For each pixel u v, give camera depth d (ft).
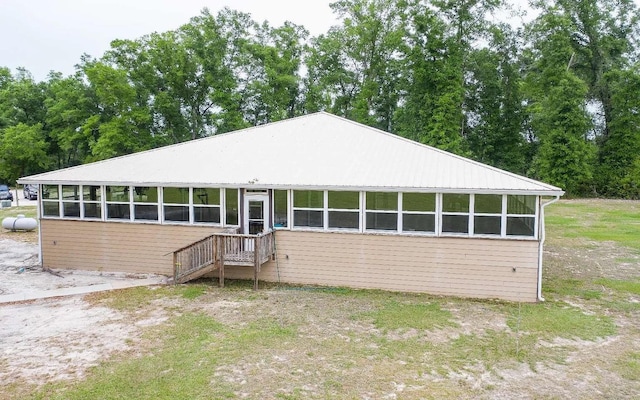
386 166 48.39
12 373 27.48
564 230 79.66
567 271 53.11
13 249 66.64
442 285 44.73
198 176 50.67
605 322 36.78
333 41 134.62
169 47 122.42
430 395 24.91
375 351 30.81
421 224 44.96
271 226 49.08
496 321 37.04
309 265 48.19
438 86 119.96
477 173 45.27
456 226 44.09
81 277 51.57
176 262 48.08
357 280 47.01
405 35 124.47
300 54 143.74
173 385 25.80
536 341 32.81
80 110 131.54
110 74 111.04
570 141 123.75
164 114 124.57
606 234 75.77
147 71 121.90
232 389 25.35
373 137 55.11
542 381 26.73
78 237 54.65
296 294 44.47
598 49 139.44
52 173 56.08
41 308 40.45
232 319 37.01
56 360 29.30
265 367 28.17
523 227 42.60
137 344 31.86
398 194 45.27
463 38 128.57
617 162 133.18
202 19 127.85
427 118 121.08
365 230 46.42
